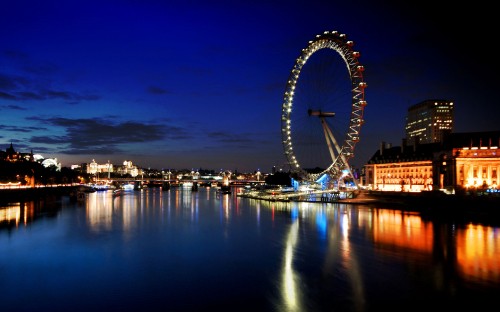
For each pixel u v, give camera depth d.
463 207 138.62
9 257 75.50
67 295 54.16
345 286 56.50
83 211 166.50
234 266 68.06
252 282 59.06
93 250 81.62
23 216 145.38
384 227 109.62
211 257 74.81
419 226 111.44
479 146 196.25
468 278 59.31
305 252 77.88
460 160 192.00
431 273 62.09
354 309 48.34
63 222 127.50
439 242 86.19
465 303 49.69
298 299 52.00
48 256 76.12
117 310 49.06
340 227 110.62
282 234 100.06
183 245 86.75
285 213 152.88
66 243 89.38
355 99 163.62
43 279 61.22
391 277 60.34
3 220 132.38
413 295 52.66
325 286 56.78
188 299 52.47
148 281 60.03
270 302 51.03
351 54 160.75
